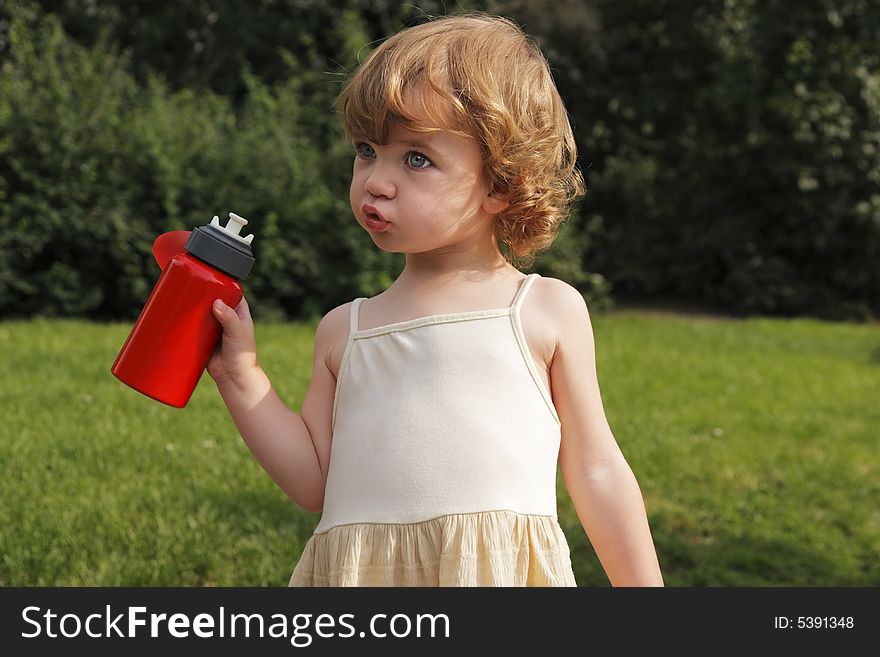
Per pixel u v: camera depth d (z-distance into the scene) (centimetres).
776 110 1162
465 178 157
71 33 1148
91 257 902
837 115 1142
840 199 1170
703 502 470
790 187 1185
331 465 167
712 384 718
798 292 1205
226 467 444
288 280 937
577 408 168
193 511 398
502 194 162
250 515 397
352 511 160
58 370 602
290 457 173
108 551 355
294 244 956
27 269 887
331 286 948
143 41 1164
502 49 162
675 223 1247
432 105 153
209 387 585
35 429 479
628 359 802
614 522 168
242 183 955
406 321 166
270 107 1030
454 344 162
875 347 963
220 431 496
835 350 936
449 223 157
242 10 1181
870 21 1122
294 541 374
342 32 1096
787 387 729
